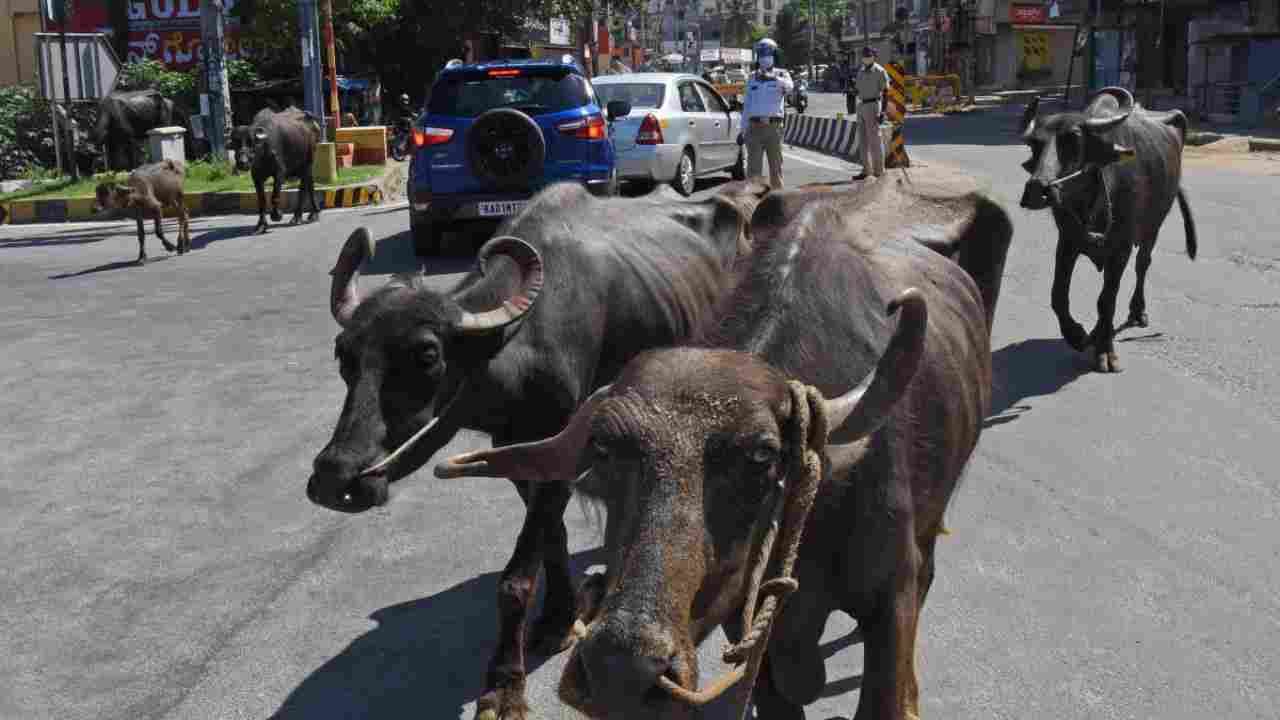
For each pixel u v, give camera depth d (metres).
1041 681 4.51
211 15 23.25
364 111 34.09
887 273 3.47
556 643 4.98
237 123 31.88
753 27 163.62
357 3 29.50
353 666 4.84
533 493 4.45
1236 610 5.04
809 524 2.92
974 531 5.90
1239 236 13.66
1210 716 4.25
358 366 4.08
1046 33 65.50
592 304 4.86
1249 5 35.72
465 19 34.19
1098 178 8.37
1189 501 6.22
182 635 5.15
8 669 4.88
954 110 47.16
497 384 4.44
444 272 12.77
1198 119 34.41
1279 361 8.72
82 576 5.76
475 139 10.38
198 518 6.45
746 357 2.46
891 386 2.53
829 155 25.91
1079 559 5.57
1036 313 10.45
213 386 8.88
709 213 5.77
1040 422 7.56
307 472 7.09
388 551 5.99
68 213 19.64
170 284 12.86
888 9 96.50
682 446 2.27
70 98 23.34
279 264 13.89
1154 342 9.41
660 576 2.16
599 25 48.31
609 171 13.10
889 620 3.08
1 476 7.11
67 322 11.13
